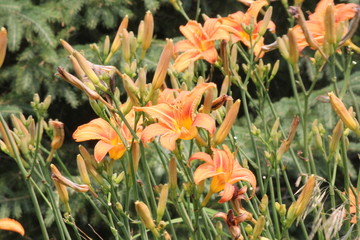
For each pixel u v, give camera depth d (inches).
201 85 83.5
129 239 86.6
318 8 90.7
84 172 86.0
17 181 146.1
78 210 136.8
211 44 93.4
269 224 90.9
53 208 87.0
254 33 95.8
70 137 160.1
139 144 83.7
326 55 87.5
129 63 89.0
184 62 93.4
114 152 85.4
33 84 141.6
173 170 85.1
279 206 85.7
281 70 162.2
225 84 89.7
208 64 155.4
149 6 143.1
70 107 164.9
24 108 143.7
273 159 90.9
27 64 141.5
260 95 96.1
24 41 154.8
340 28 86.7
